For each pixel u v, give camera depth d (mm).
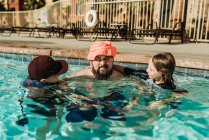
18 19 21844
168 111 2781
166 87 3125
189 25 10945
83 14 14586
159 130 2336
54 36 13602
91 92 3135
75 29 12242
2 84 3791
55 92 3045
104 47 3146
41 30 13414
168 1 11562
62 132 2242
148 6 12273
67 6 15992
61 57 5746
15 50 6176
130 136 2203
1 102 2971
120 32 10906
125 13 12680
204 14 10055
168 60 2930
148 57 4961
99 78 3359
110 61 3250
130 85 3350
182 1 11172
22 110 2705
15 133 2254
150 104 2889
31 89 2977
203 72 4539
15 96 3162
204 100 3201
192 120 2602
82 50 5738
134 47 7316
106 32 10641
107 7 13219
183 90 3248
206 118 2670
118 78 3426
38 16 19891
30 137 2184
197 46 8133
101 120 2461
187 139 2230
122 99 2977
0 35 14727
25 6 25578
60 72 2969
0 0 27234
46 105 2801
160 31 8953
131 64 5129
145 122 2455
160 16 11594
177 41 10320
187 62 4688
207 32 10922
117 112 2648
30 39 10766
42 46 6816
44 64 2912
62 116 2531
